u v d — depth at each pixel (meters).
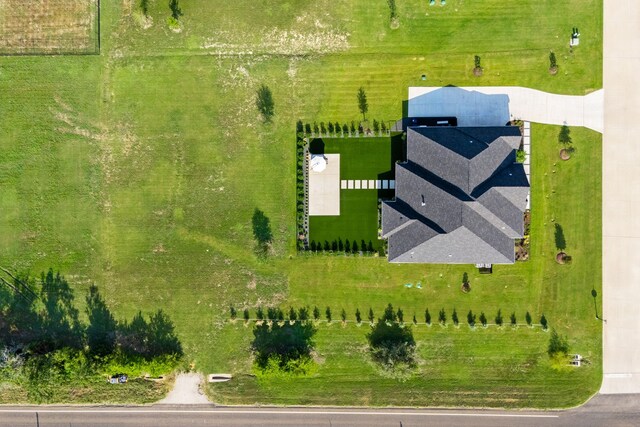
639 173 39.78
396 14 40.69
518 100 40.16
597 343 39.81
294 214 41.19
